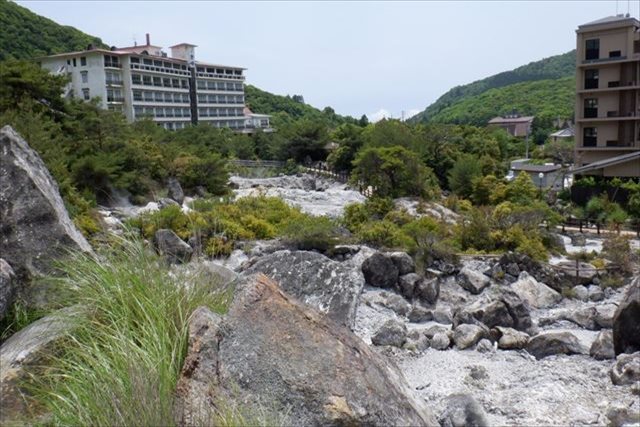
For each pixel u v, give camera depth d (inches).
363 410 111.4
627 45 1241.4
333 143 2305.6
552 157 2086.6
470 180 1184.8
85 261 165.6
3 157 202.5
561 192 1205.7
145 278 151.3
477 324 270.2
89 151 1083.9
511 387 196.1
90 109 1244.5
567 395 182.9
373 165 1104.2
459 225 601.3
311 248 495.8
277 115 4141.2
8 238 187.2
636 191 1011.3
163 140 1865.2
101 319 140.9
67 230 197.5
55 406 112.0
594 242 721.0
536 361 227.5
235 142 2378.2
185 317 136.9
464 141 1707.7
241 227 589.3
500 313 280.8
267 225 621.3
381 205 762.2
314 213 922.7
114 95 2503.7
